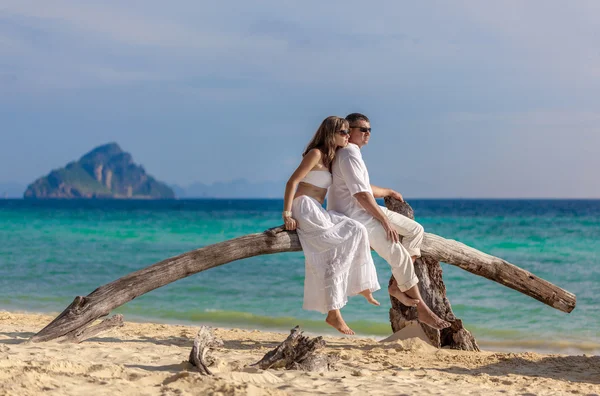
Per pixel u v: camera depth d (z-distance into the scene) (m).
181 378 4.37
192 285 15.04
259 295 13.78
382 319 11.03
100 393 3.93
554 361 6.84
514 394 4.77
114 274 16.98
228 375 4.67
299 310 12.13
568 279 17.03
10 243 26.58
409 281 6.63
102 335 7.39
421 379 5.25
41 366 4.52
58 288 14.42
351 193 6.59
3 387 3.90
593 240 28.67
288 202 6.55
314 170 6.64
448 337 7.69
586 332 10.14
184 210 89.75
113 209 94.44
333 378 4.97
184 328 8.62
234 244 6.62
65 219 53.44
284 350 5.40
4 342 6.41
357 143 6.87
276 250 6.64
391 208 7.68
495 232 35.00
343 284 6.43
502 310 12.00
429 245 7.27
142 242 27.95
